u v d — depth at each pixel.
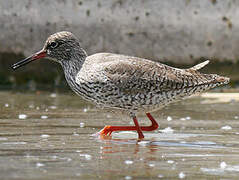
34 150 10.05
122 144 11.02
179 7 22.02
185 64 21.86
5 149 10.08
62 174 8.24
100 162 9.15
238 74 22.02
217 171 8.68
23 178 7.92
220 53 21.95
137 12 21.89
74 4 21.88
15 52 21.75
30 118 14.11
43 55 13.15
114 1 21.95
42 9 21.81
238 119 14.39
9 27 21.75
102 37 21.64
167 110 16.20
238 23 21.97
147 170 8.66
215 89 21.33
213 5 22.08
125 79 12.06
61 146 10.55
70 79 12.77
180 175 8.38
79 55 12.74
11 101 17.48
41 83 22.22
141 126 12.73
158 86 12.23
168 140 11.55
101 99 12.29
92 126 13.17
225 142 11.29
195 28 21.89
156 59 21.70
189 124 13.65
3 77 21.97
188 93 12.52
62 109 16.00
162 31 21.78
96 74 12.09
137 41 21.72
